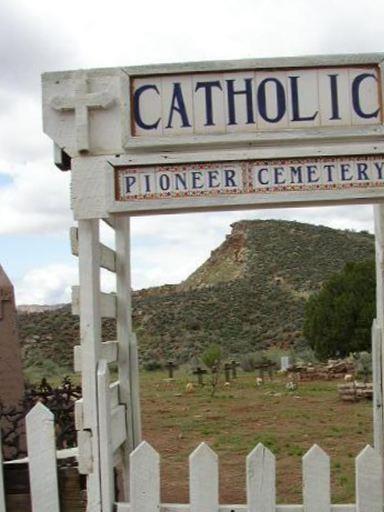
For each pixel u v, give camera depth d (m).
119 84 4.70
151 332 64.88
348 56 4.66
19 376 9.58
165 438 14.83
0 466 4.47
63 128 4.72
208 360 31.05
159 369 45.16
